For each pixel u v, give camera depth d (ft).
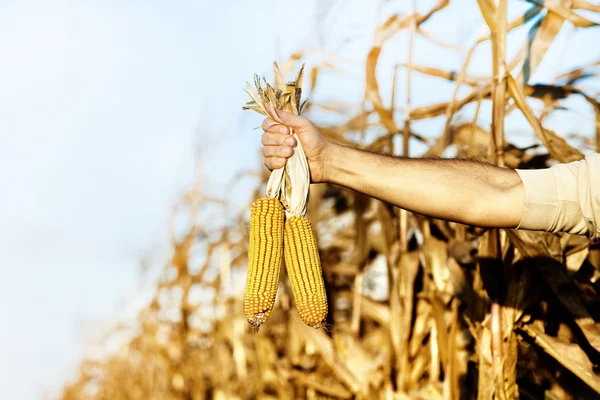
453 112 16.24
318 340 20.80
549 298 13.35
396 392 17.35
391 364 17.52
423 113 18.03
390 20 18.51
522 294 13.32
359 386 19.81
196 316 31.17
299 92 9.96
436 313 15.98
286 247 8.87
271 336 24.50
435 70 17.80
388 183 9.35
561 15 14.26
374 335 21.01
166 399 33.09
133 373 38.11
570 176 9.18
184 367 31.81
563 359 12.87
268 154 9.30
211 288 28.99
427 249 16.61
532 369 15.02
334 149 9.52
